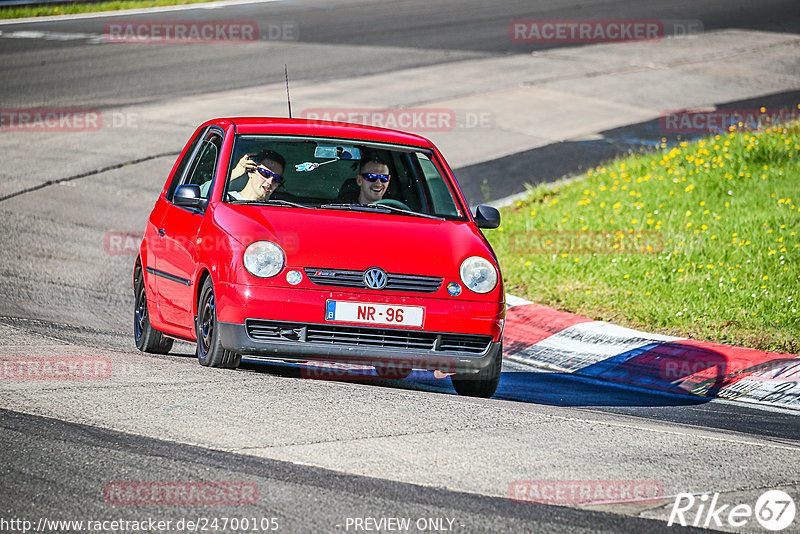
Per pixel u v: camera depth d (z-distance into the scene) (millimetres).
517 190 60312
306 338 25344
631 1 135125
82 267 44562
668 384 32312
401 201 29406
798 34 114250
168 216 30328
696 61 100125
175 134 72375
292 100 82375
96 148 68688
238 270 25391
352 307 25297
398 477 18922
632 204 51781
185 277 27922
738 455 21984
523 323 39094
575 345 36281
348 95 84375
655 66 97812
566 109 81500
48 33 112062
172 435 20594
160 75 92062
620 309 39125
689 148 62938
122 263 45969
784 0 136500
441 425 22531
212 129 31062
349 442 20750
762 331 35438
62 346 29500
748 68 97250
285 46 106500
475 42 109125
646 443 22438
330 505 17344
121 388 24047
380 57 100875
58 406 22344
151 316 30703
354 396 24594
